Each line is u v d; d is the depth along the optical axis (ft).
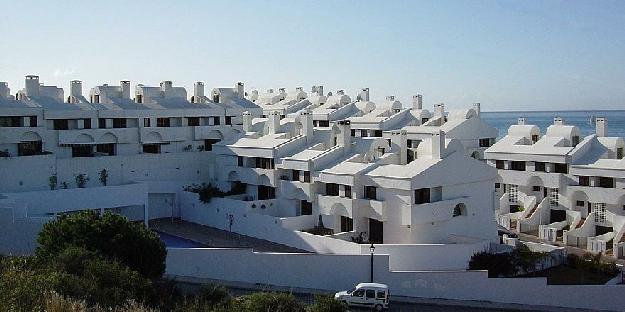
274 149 235.61
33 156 231.30
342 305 126.82
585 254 198.39
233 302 119.14
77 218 140.15
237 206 229.86
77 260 120.67
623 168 229.86
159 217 258.57
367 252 179.42
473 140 304.30
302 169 221.25
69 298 91.81
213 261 171.94
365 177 203.00
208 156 279.90
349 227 208.85
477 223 210.38
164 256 145.28
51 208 219.61
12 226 192.03
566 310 160.04
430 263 181.16
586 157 247.70
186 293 132.05
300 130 252.21
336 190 215.10
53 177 234.99
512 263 180.04
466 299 163.94
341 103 375.25
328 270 167.32
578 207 245.86
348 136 227.81
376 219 200.23
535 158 257.96
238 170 251.19
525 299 164.14
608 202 232.32
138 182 253.44
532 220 250.57
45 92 257.55
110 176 251.60
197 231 233.76
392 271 167.22
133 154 261.65
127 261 134.92
